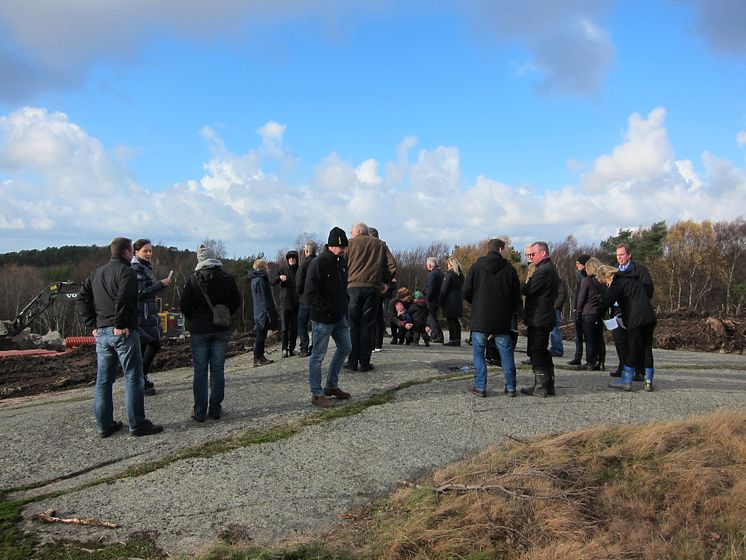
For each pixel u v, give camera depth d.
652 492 3.84
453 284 11.14
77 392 8.36
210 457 4.71
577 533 3.33
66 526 3.65
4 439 5.44
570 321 20.00
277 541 3.40
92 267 66.31
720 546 3.24
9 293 57.75
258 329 8.85
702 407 6.12
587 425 5.40
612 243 57.72
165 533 3.52
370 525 3.59
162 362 10.42
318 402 6.09
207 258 5.77
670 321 17.22
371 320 7.84
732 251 55.50
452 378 7.47
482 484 3.88
